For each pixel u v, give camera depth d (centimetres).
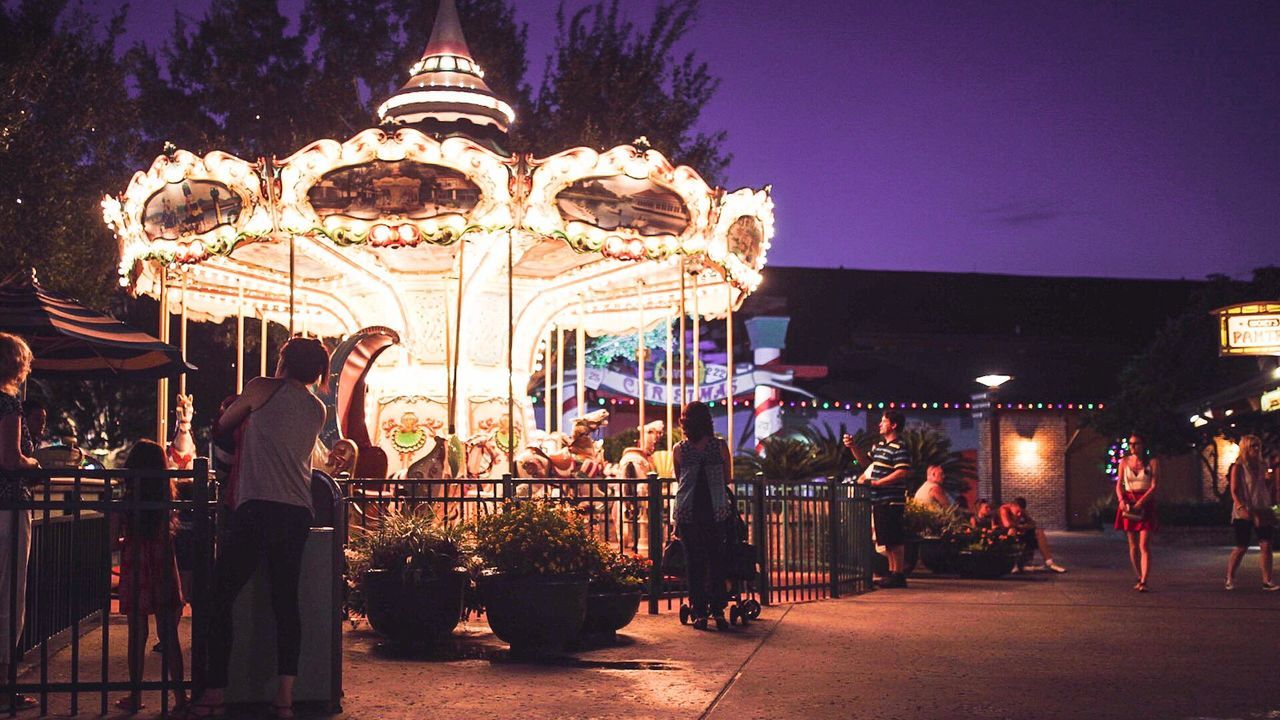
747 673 762
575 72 2689
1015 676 749
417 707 654
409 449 1452
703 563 971
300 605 643
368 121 2659
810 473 2033
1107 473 3734
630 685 720
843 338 4325
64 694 691
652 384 3444
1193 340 3444
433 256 1409
